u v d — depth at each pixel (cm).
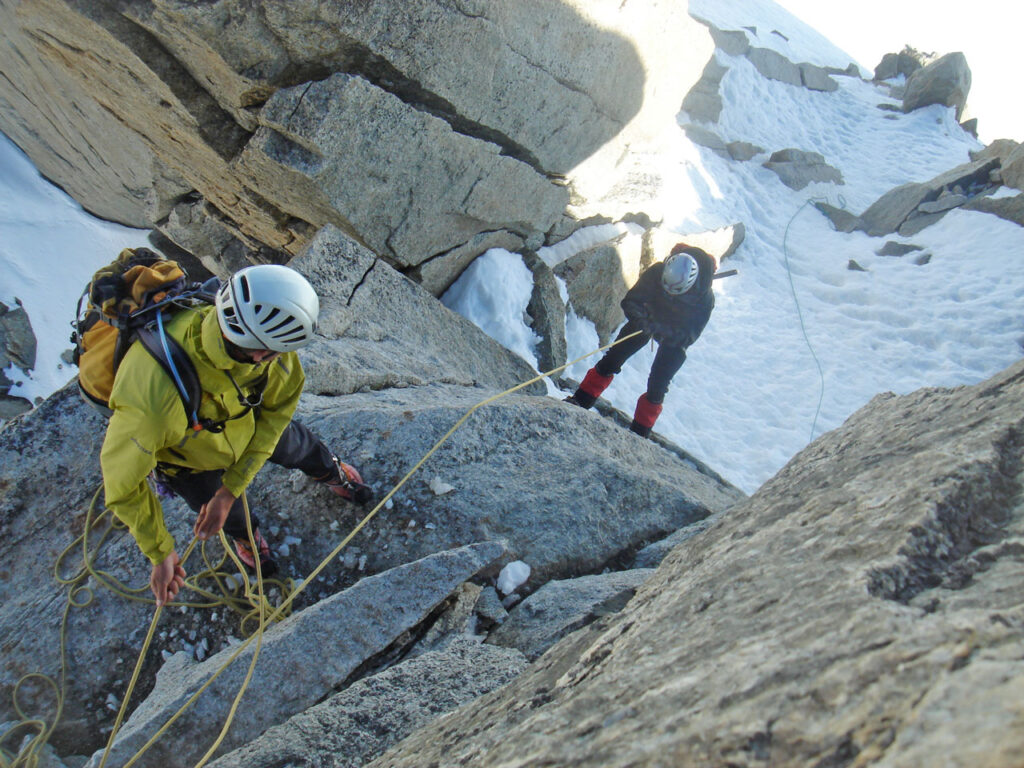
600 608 313
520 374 712
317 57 562
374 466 390
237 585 340
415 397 486
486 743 154
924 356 973
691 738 106
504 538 369
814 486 194
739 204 1220
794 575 140
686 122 1279
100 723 310
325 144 586
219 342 222
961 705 87
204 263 1093
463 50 612
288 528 365
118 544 348
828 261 1172
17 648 322
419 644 306
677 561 208
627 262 934
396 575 314
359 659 291
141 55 574
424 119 628
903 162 1461
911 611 111
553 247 878
